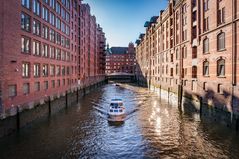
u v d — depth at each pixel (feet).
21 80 92.17
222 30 95.50
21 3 93.15
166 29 195.00
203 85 114.01
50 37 131.75
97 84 343.05
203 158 64.23
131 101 172.96
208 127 94.48
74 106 155.94
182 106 144.77
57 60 144.46
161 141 78.95
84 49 244.01
